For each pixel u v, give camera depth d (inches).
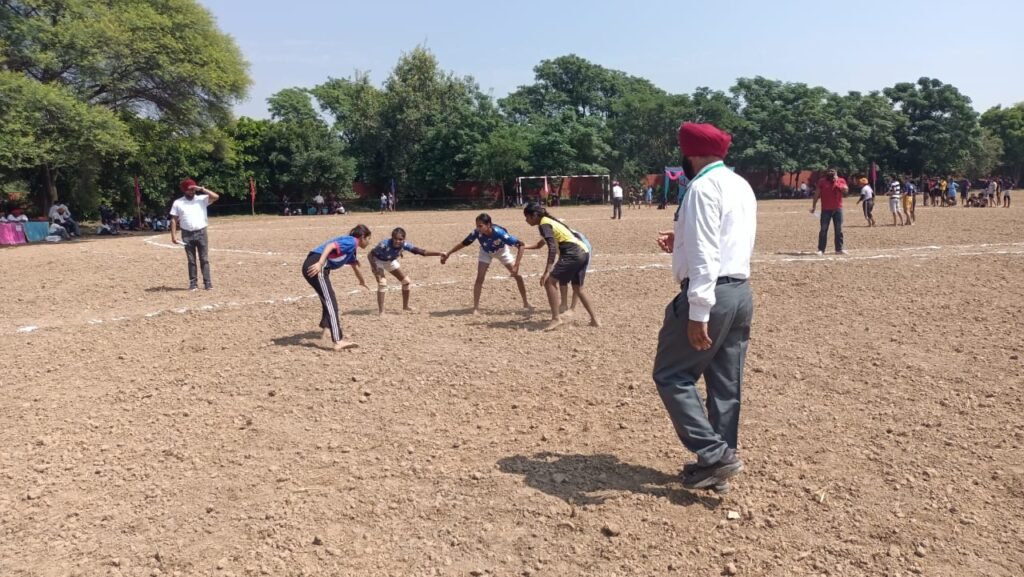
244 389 255.8
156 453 200.7
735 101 2775.6
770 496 166.9
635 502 165.2
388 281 495.5
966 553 142.7
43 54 1062.4
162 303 440.8
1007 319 324.5
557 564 142.6
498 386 254.2
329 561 145.4
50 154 1039.6
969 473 175.3
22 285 547.5
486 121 2401.6
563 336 324.2
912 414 214.2
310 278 305.3
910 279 440.5
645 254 656.4
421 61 2448.3
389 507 166.4
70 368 291.9
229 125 1434.5
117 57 1152.8
